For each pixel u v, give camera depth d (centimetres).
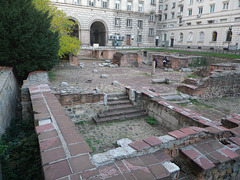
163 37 4969
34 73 1037
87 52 3111
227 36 3384
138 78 1476
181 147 412
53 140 367
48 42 1069
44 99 624
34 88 748
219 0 3716
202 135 443
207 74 1603
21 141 529
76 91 827
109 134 706
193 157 371
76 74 1504
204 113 835
